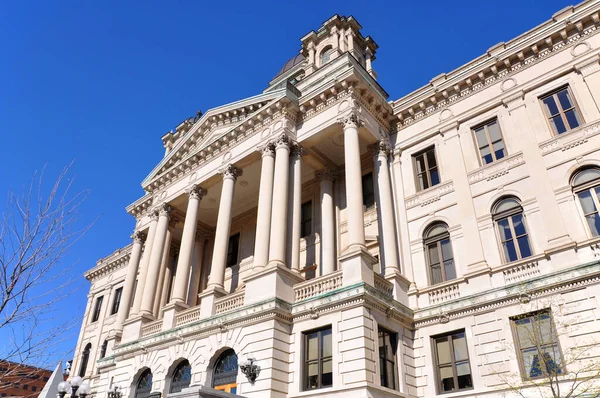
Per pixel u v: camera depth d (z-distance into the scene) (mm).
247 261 30438
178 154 31859
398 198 23609
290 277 20844
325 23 33938
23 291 9258
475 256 19688
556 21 21594
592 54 19844
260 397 17562
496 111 22031
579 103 19516
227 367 20016
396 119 25719
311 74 28484
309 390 17797
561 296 16469
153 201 32438
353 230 20094
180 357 21938
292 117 25406
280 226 21891
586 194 18016
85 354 41219
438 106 24406
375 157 24422
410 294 20656
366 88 24172
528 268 18047
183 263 26375
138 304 28281
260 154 25625
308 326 18891
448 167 22516
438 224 21875
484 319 18047
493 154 21438
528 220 18922
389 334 18906
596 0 20234
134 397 23594
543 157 19547
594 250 16656
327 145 25609
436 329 19203
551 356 16062
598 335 15250
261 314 19219
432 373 18516
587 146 18547
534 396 15633
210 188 29750
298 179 24047
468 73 23172
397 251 21875
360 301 17578
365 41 34438
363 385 16031
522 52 21781
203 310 22703
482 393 16953
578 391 14695
